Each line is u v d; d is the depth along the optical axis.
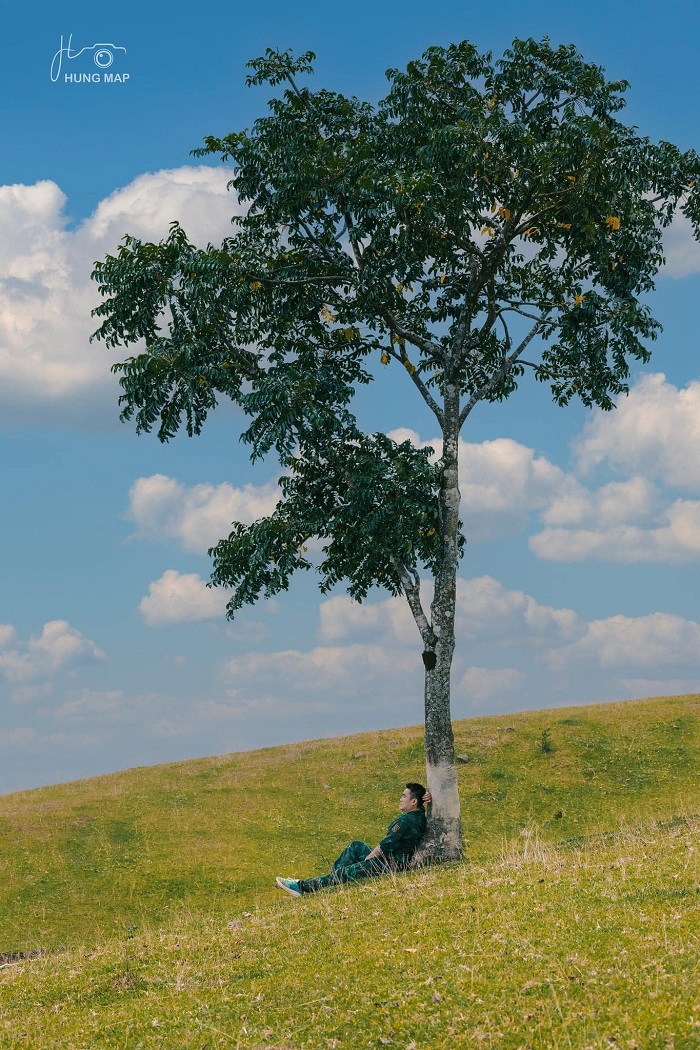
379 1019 8.09
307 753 36.25
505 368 22.55
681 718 35.19
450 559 20.11
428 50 21.12
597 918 9.77
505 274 23.34
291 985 9.52
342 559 21.56
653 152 20.92
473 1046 7.16
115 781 34.03
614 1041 6.77
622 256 22.45
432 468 19.53
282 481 21.52
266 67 21.69
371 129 21.98
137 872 24.23
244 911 16.72
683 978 7.64
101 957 13.27
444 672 19.44
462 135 18.97
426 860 18.05
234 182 21.36
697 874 10.94
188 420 20.75
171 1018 9.15
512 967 8.70
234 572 20.98
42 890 23.23
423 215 19.58
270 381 19.38
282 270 21.56
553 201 20.84
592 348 22.47
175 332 20.66
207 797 30.83
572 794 29.33
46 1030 9.70
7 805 31.20
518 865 14.33
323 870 24.89
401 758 33.94
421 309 23.88
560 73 21.05
